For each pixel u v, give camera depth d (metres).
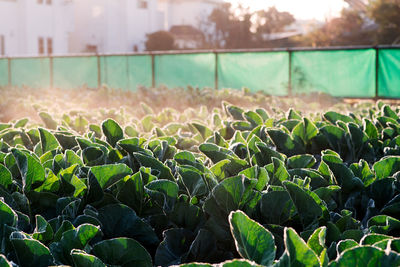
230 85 18.78
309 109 8.28
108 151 2.17
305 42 59.62
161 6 81.50
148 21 67.38
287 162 2.08
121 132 2.41
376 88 16.41
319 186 1.83
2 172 1.74
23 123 3.43
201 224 1.54
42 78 23.47
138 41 66.25
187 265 0.98
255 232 1.09
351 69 16.70
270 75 17.88
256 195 1.52
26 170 1.63
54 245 1.25
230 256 1.41
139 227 1.49
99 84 22.00
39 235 1.36
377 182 1.81
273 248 1.07
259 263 1.08
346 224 1.50
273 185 1.77
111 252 1.24
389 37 48.22
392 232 1.39
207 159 2.32
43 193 1.65
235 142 2.46
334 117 3.26
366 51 16.45
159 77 20.38
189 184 1.62
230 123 3.14
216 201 1.44
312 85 17.25
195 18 77.75
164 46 64.25
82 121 3.79
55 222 1.49
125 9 64.25
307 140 2.60
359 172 1.94
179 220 1.54
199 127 3.03
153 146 2.30
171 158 2.27
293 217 1.51
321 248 1.16
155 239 1.49
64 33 55.62
